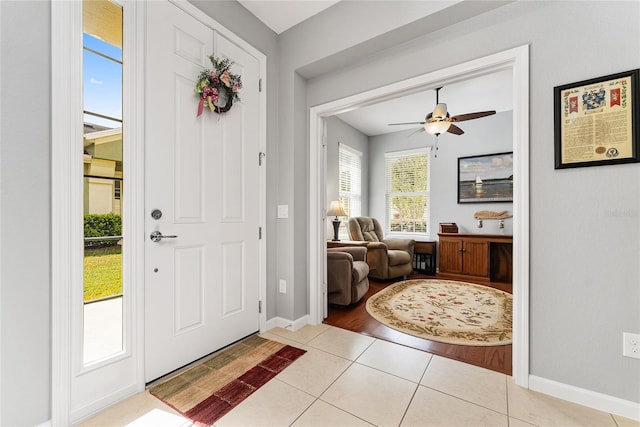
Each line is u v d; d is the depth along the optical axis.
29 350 1.20
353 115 4.59
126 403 1.47
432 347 2.13
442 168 5.03
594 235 1.44
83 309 1.36
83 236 1.36
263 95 2.39
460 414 1.40
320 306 2.64
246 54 2.23
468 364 1.88
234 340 2.14
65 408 1.29
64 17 1.29
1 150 1.14
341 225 4.83
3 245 1.14
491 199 4.59
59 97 1.28
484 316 2.79
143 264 1.58
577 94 1.47
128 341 1.53
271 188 2.49
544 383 1.57
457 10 1.72
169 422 1.34
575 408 1.44
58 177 1.28
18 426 1.18
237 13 2.16
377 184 5.66
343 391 1.59
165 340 1.69
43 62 1.24
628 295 1.37
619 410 1.38
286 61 2.50
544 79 1.56
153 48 1.63
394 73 2.12
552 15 1.55
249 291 2.27
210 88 1.85
